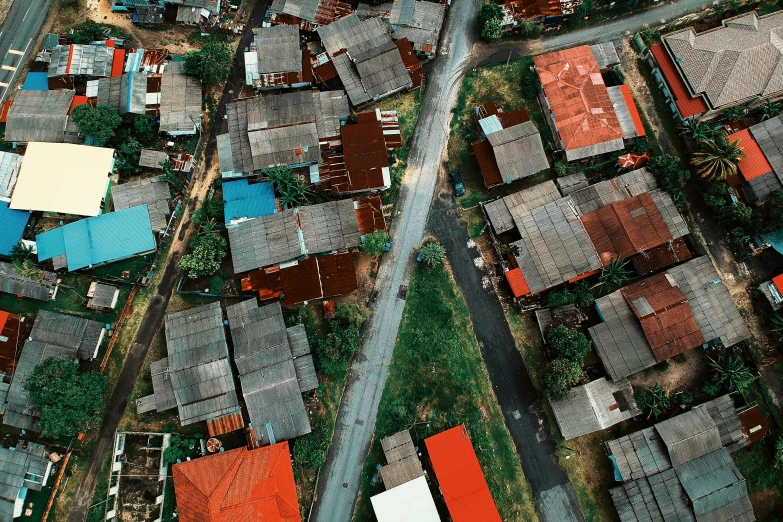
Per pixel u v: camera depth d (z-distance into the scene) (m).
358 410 55.09
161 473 52.25
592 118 59.69
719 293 56.38
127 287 57.16
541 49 64.75
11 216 56.75
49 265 56.69
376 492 53.19
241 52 63.94
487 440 54.66
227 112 59.41
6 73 62.47
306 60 62.06
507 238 59.56
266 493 48.53
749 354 56.06
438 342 56.72
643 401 54.66
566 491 53.88
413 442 54.03
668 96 62.16
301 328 54.72
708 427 53.09
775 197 56.62
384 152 59.09
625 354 54.56
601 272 57.25
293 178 57.62
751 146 58.75
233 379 53.31
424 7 64.38
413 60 62.25
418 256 57.75
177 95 59.91
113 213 56.84
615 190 59.03
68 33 62.22
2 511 50.59
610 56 62.75
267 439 51.66
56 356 53.16
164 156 59.00
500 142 58.72
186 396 52.03
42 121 58.62
